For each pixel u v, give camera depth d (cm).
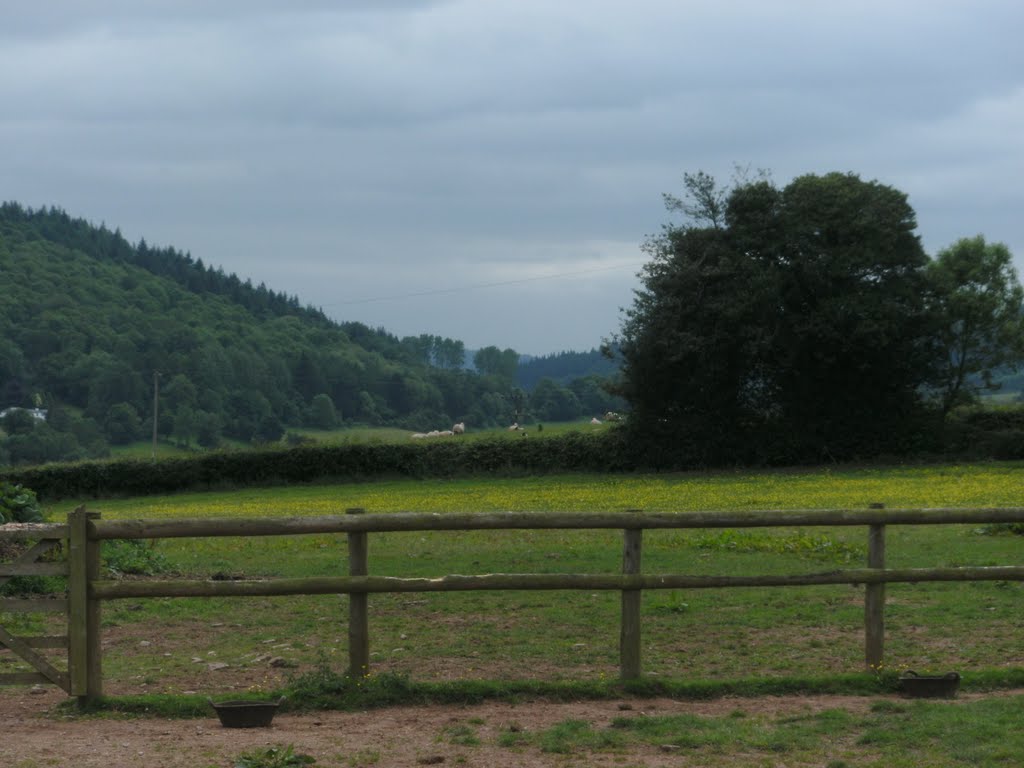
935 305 6316
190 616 1747
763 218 6266
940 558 2227
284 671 1348
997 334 6400
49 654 1474
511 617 1697
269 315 19400
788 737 977
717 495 4528
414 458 6412
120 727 1049
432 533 3162
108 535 1123
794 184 6450
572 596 1880
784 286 6222
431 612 1752
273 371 14838
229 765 897
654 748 957
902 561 2197
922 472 5506
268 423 13712
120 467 6262
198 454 6397
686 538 2705
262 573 2216
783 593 1844
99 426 12769
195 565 2361
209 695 1161
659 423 6381
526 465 6425
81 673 1117
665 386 6356
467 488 5616
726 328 6225
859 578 1213
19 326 14338
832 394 6328
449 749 957
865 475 5491
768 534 2767
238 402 13862
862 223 6138
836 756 920
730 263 6194
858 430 6303
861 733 992
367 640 1162
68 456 11594
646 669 1321
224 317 16688
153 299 16762
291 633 1606
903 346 6188
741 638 1507
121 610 1794
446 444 6456
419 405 15975
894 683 1190
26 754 935
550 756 934
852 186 6350
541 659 1402
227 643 1541
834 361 6144
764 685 1181
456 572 2200
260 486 6322
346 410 15500
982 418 6388
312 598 1909
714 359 6238
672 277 6284
